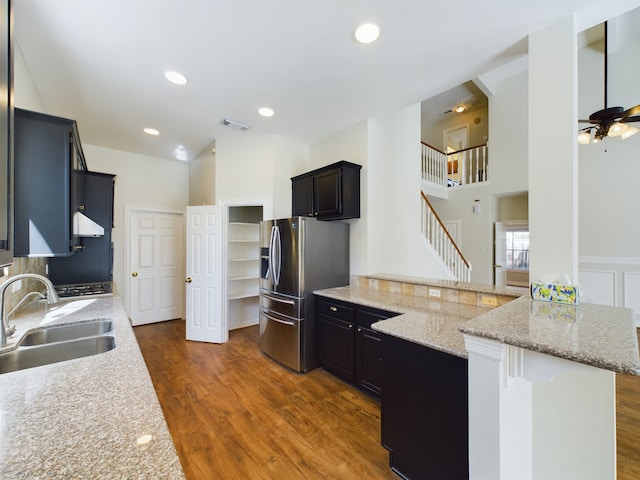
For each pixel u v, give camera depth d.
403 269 3.85
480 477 1.13
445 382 1.41
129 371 1.10
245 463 1.70
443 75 2.36
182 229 4.91
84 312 2.01
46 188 1.58
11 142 1.03
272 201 3.64
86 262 3.27
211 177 4.01
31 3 1.57
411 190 4.09
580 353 0.89
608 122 3.10
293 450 1.80
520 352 1.12
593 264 4.73
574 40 1.72
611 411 1.30
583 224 4.83
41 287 2.76
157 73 2.31
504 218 6.49
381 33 1.86
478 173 6.53
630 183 4.49
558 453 1.39
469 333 1.14
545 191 1.81
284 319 2.99
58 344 1.52
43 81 2.39
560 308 1.44
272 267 3.11
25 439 0.70
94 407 0.85
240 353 3.35
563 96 1.76
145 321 4.49
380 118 3.47
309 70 2.28
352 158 3.40
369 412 2.20
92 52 2.03
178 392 2.48
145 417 0.81
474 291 2.28
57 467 0.62
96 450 0.67
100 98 2.70
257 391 2.50
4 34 0.99
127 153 4.39
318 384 2.63
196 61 2.15
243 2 1.60
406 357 1.58
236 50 2.03
